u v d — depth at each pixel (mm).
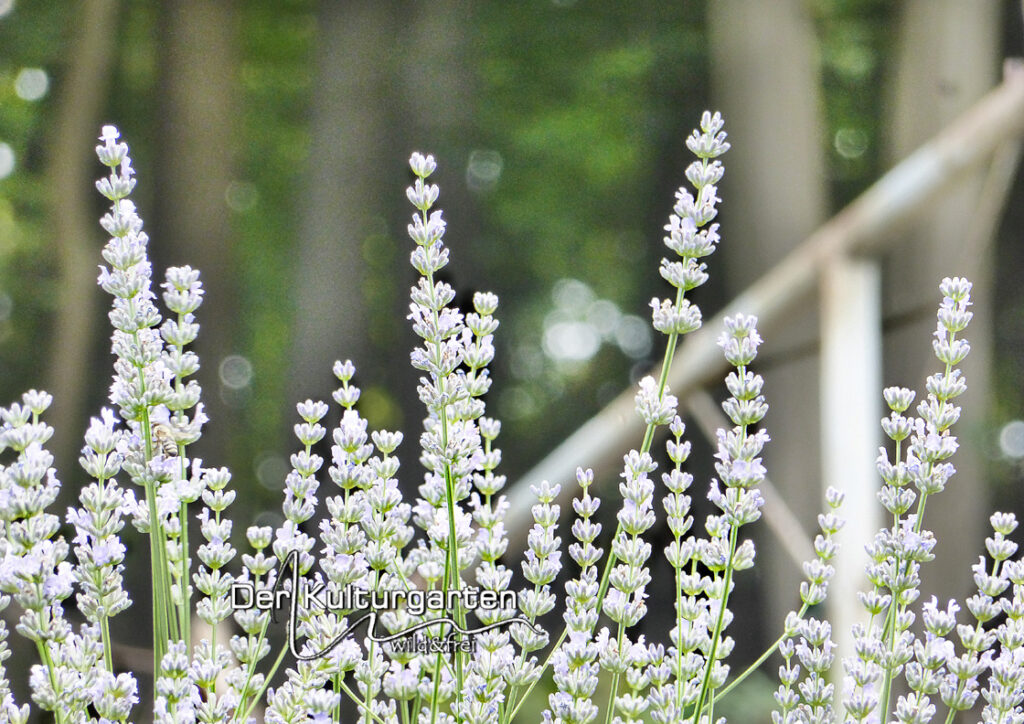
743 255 10414
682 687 1264
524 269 19156
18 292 15047
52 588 1148
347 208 12695
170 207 13289
